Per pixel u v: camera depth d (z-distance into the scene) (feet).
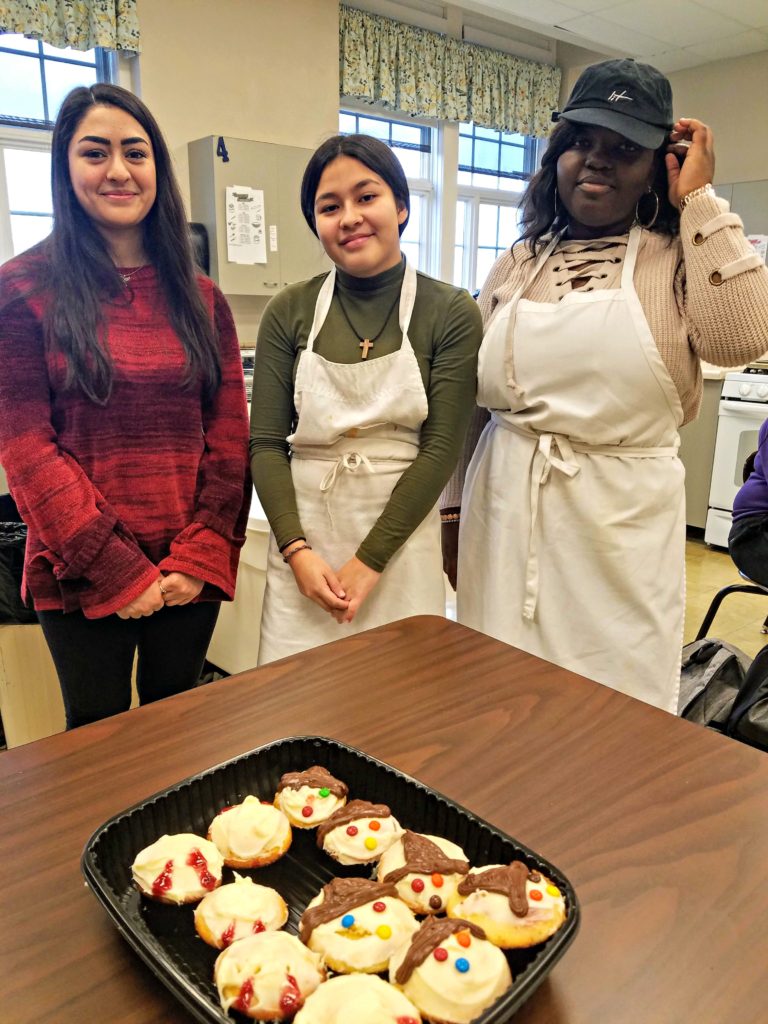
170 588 3.74
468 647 3.16
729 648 5.56
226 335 4.13
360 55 13.97
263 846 1.92
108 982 1.56
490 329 4.29
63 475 3.50
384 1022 1.38
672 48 14.82
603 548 4.05
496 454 4.37
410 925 1.64
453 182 16.81
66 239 3.55
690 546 12.78
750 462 5.95
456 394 3.95
